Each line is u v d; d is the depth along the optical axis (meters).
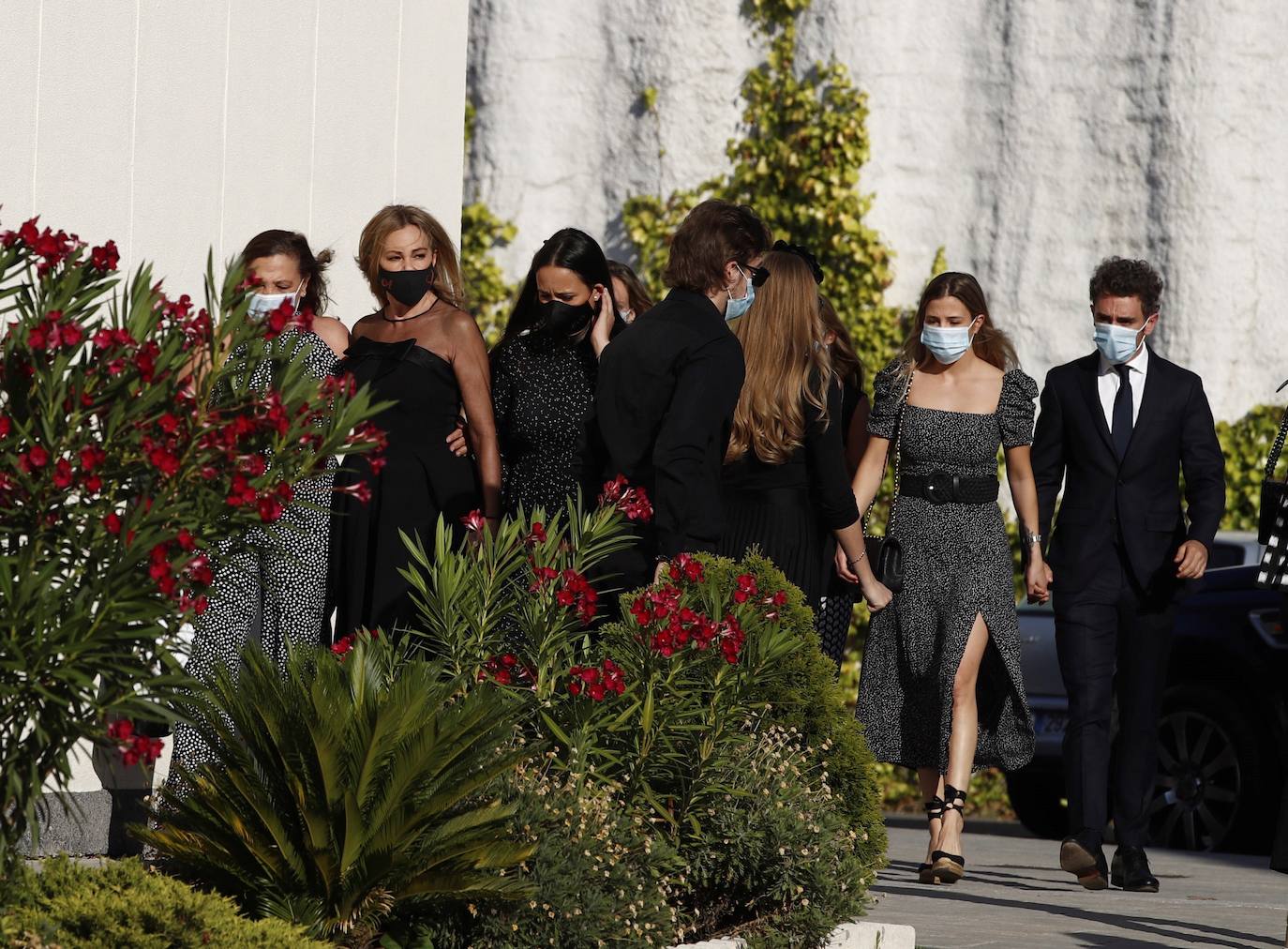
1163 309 59.09
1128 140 59.56
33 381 13.76
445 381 23.83
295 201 29.20
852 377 29.97
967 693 28.59
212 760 17.47
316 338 22.97
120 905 13.95
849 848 20.44
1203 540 29.28
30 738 13.23
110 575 13.21
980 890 29.86
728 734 19.36
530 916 16.75
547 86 64.69
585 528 19.66
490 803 16.91
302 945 14.37
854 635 58.34
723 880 19.56
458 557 18.94
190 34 26.77
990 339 29.11
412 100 32.00
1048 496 30.22
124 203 25.53
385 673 16.95
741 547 25.69
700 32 62.84
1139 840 30.02
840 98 60.94
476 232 64.31
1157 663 29.52
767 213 61.19
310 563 22.20
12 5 23.52
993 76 60.88
